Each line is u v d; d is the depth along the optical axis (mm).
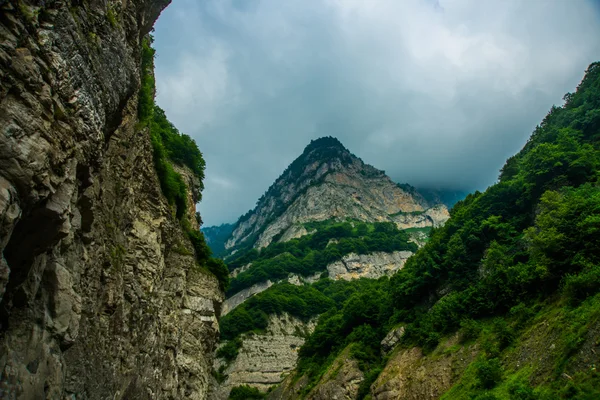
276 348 109688
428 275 59062
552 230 39906
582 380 25812
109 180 23656
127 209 27219
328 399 58219
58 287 14250
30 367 12617
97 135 15992
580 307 32281
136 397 26609
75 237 16812
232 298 162500
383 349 58938
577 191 45719
